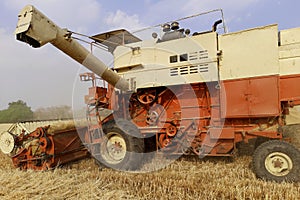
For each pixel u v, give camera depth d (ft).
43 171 17.37
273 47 16.11
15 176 15.29
